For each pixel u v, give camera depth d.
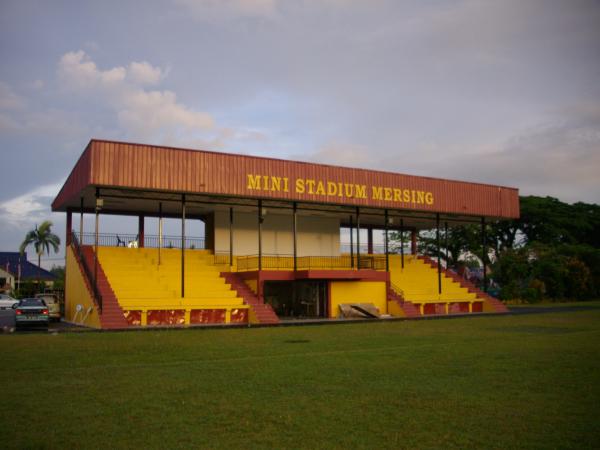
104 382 12.98
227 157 34.59
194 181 33.31
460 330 26.28
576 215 76.19
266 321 33.38
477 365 15.14
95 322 30.44
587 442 8.52
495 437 8.77
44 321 29.81
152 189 32.25
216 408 10.52
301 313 40.25
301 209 41.81
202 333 25.84
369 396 11.45
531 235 76.31
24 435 8.94
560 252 64.31
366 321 34.16
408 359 16.39
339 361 16.09
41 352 18.42
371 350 18.66
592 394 11.55
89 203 38.16
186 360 16.55
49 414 10.13
